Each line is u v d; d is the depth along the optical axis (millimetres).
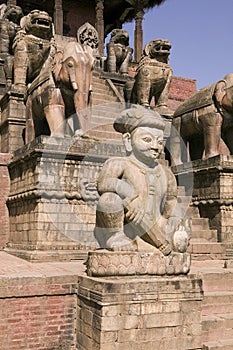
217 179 11203
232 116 12039
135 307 6062
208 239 11000
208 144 12125
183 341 6340
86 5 28469
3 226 11906
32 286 6621
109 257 6336
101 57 20000
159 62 14852
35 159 9812
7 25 16516
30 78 14625
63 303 6816
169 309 6289
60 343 6719
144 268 6406
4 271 7344
